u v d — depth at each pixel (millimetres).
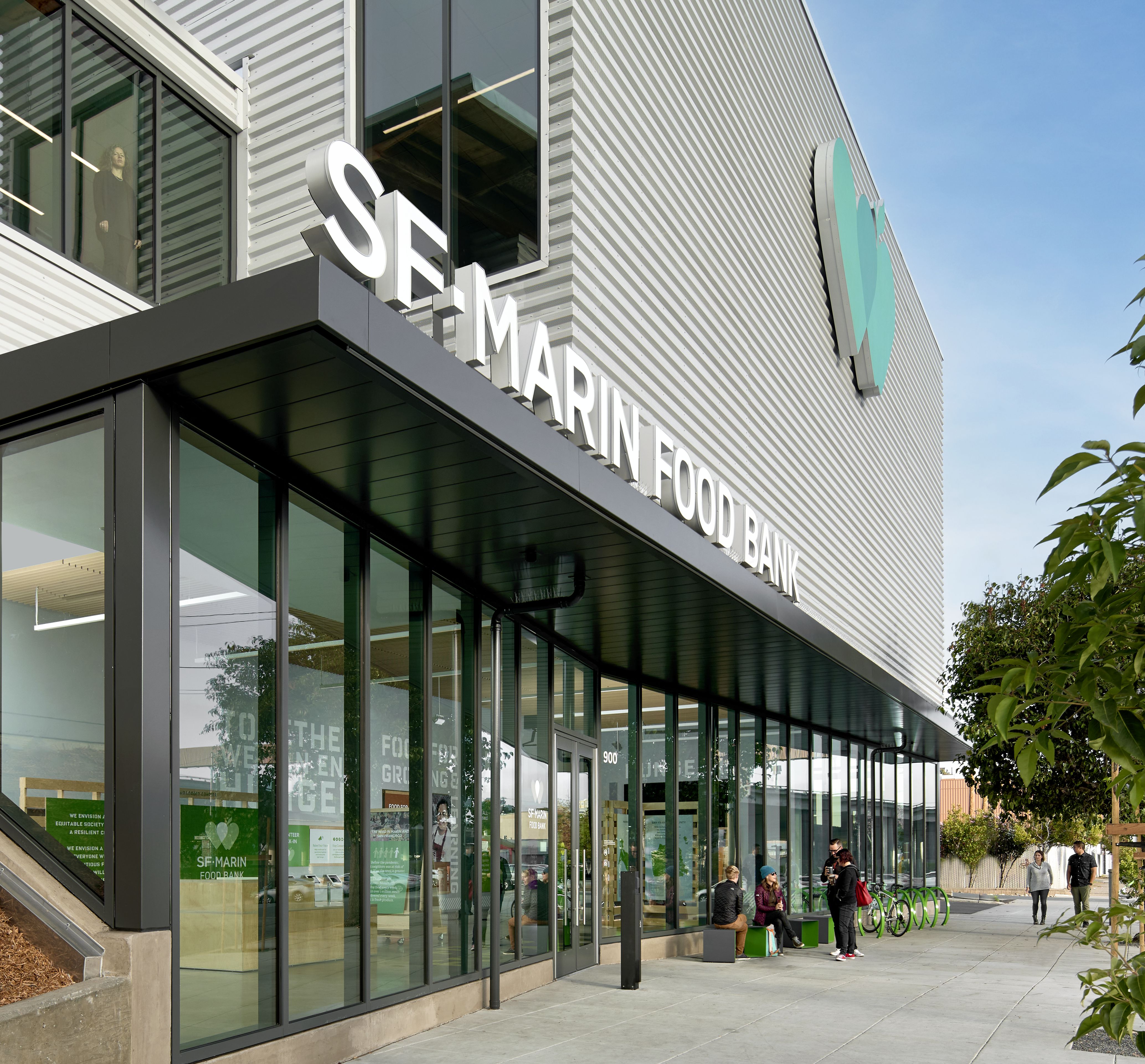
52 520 6348
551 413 8023
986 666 21344
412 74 10703
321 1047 7016
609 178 10273
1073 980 12906
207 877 6102
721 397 12992
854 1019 9625
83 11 10125
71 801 5992
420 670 9008
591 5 10078
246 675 6641
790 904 19641
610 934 13500
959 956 15680
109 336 5980
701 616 11062
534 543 8672
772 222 15562
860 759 24812
